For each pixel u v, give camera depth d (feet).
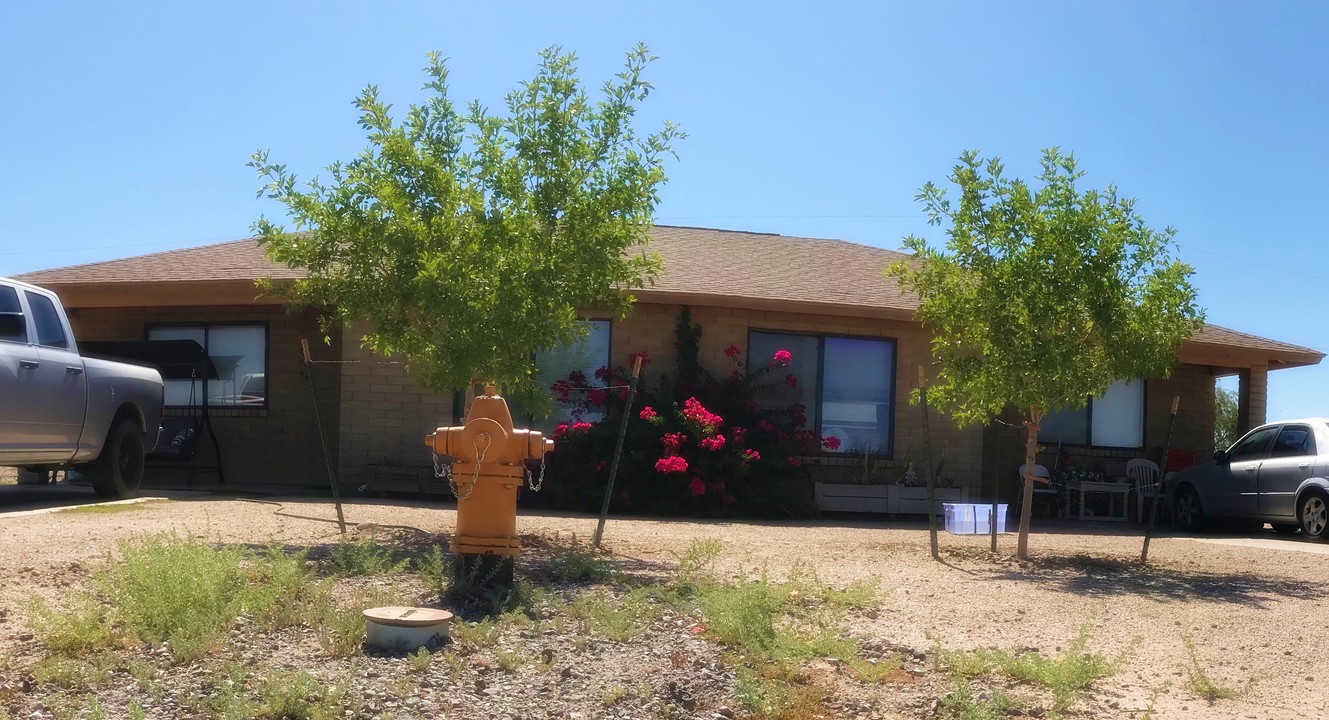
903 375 53.78
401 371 49.67
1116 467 58.95
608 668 18.16
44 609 18.12
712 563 29.01
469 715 15.52
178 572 19.58
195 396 54.80
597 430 48.01
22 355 34.09
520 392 31.24
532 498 49.03
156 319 55.16
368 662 17.67
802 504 50.11
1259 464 48.83
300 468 52.90
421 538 31.53
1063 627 24.00
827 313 50.88
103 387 38.50
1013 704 17.78
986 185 33.19
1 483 51.01
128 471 40.98
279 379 53.42
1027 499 34.91
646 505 48.14
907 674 19.47
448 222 29.71
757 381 51.85
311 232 32.58
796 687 18.08
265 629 19.38
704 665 18.57
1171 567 33.96
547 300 29.58
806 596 25.34
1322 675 20.70
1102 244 32.14
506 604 21.71
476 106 30.99
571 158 30.63
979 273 33.53
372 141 30.78
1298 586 30.17
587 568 25.94
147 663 16.93
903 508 51.62
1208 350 57.16
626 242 31.07
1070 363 32.60
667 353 50.90
